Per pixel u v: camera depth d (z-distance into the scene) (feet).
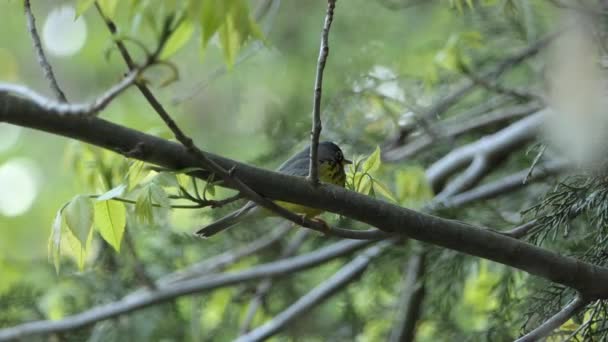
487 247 22.50
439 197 37.68
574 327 25.38
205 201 20.99
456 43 39.29
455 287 35.78
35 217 62.34
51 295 42.55
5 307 42.34
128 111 57.82
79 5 18.52
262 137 53.16
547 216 25.08
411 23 50.96
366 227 38.01
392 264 38.22
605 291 22.82
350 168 24.85
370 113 43.88
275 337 42.42
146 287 40.37
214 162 21.02
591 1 24.93
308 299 38.73
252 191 21.20
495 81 40.73
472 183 39.32
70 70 63.05
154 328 41.78
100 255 42.11
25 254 60.95
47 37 63.31
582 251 27.68
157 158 20.67
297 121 46.62
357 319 41.37
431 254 34.73
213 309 43.80
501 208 36.42
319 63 21.13
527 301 30.09
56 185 62.85
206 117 56.03
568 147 18.66
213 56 54.65
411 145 43.55
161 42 17.63
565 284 22.86
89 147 31.42
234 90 54.60
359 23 52.54
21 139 64.59
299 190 21.68
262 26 42.09
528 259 22.59
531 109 39.86
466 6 43.50
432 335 38.93
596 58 21.65
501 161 40.11
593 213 26.68
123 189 21.36
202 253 44.55
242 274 40.04
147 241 43.55
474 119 43.04
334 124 43.75
